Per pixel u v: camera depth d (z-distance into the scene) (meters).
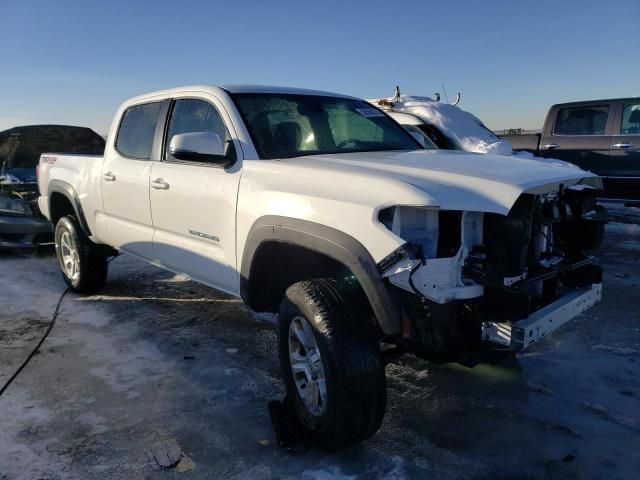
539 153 9.85
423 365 3.89
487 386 3.58
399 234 2.57
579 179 2.97
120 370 3.84
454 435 3.03
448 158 3.28
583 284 3.14
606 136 9.02
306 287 2.82
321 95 4.32
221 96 3.79
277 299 3.53
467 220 2.60
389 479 2.65
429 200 2.47
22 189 8.38
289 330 2.98
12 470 2.72
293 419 3.11
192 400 3.42
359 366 2.60
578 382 3.62
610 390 3.50
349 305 2.72
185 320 4.84
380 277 2.53
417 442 2.97
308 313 2.73
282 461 2.80
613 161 8.97
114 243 4.88
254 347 4.25
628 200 8.91
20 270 6.74
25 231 7.31
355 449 2.91
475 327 2.62
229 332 4.56
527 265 2.81
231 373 3.79
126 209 4.54
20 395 3.47
